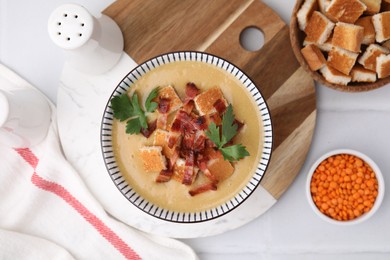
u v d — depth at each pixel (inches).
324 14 23.7
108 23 24.0
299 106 24.4
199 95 23.3
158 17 24.8
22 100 24.1
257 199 24.5
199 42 24.8
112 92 24.4
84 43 22.6
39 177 25.3
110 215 25.3
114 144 24.0
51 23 22.7
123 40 24.8
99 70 24.7
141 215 24.9
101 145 23.5
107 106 23.5
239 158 22.6
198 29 24.8
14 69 26.0
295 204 25.3
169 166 23.5
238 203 23.2
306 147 24.4
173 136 23.2
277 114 24.4
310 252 25.3
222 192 23.6
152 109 23.5
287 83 24.4
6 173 26.0
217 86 23.8
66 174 25.2
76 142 25.1
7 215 26.0
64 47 22.6
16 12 26.1
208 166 23.3
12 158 26.0
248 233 25.4
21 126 24.2
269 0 25.2
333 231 25.3
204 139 23.3
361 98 25.2
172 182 23.8
